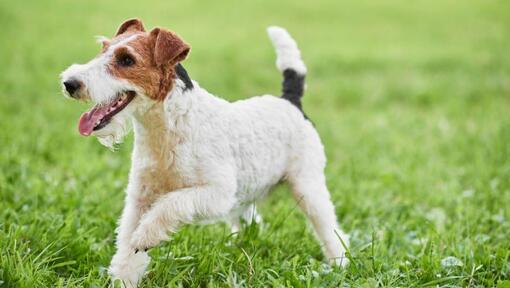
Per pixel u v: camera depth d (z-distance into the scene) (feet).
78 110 33.04
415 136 31.63
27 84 37.68
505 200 22.09
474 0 79.05
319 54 52.19
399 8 75.10
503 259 16.22
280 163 16.66
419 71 47.62
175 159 14.21
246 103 16.39
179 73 14.34
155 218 13.80
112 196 20.24
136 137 14.60
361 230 19.72
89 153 26.37
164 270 14.56
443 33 62.28
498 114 35.27
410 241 18.35
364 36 60.90
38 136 27.32
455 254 16.55
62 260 15.42
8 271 13.32
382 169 26.45
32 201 18.85
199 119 14.39
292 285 14.37
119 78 13.88
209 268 14.83
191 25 61.82
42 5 66.64
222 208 14.37
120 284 13.69
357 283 14.30
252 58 50.65
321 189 17.28
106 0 71.87
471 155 28.17
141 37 14.42
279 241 17.22
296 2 77.30
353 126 33.65
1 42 49.29
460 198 22.33
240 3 75.10
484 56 51.80
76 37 53.42
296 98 17.80
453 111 36.76
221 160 14.57
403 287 14.06
